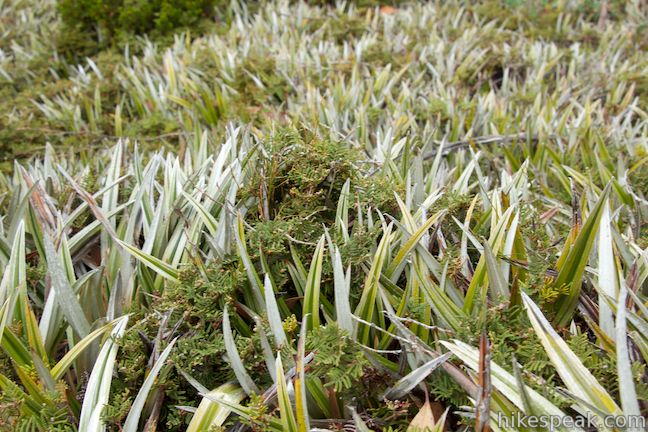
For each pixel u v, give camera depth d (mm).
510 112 1212
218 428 515
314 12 1807
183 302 618
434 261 636
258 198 712
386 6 1932
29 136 1238
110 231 699
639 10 1831
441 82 1358
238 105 1272
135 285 703
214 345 588
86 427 526
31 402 555
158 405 584
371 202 711
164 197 755
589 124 1105
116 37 1708
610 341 530
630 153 1007
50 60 1683
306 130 790
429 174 858
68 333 646
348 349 538
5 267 715
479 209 769
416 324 594
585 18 1816
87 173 910
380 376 567
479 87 1391
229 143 837
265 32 1682
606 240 568
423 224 638
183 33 1677
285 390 491
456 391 540
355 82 1298
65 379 636
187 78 1386
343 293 561
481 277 611
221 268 646
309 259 672
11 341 586
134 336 600
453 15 1792
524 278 633
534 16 1740
